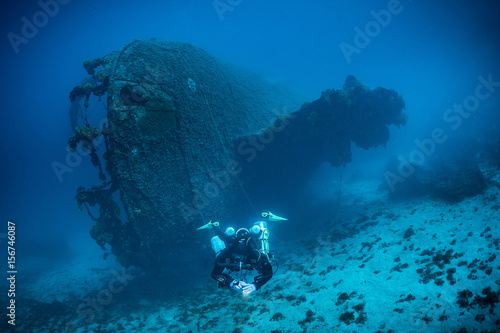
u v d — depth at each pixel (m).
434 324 6.38
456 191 12.70
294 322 7.75
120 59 11.14
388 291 7.99
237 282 3.94
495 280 7.03
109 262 20.62
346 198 17.98
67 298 14.82
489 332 5.71
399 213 13.28
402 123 14.80
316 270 10.72
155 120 10.91
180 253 12.72
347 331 6.85
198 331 8.31
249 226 15.58
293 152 15.59
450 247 9.16
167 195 11.43
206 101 12.68
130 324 9.78
